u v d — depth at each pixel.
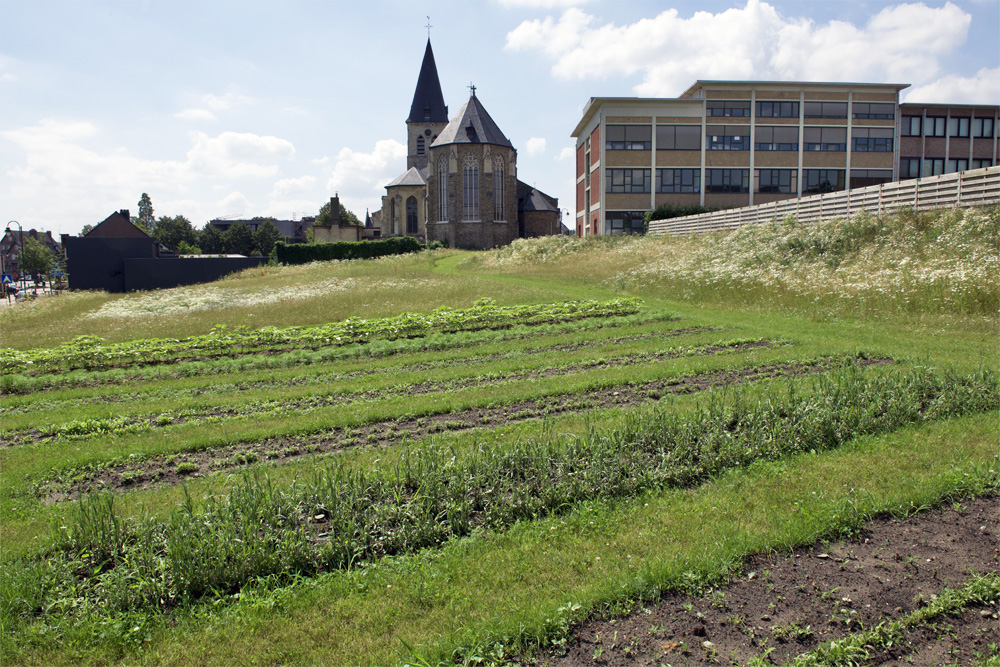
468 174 74.00
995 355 9.95
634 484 5.41
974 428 6.33
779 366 9.88
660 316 16.06
